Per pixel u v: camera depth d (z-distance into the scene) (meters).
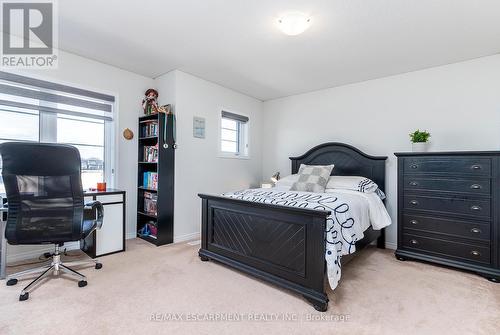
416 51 2.71
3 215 2.15
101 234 2.77
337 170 3.71
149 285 2.11
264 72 3.38
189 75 3.49
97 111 3.18
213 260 2.60
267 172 4.70
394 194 3.33
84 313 1.69
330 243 1.82
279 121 4.55
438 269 2.56
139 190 3.53
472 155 2.44
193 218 3.55
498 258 2.30
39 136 2.78
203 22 2.24
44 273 2.10
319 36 2.44
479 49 2.64
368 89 3.58
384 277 2.35
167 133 3.25
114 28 2.37
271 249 2.13
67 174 1.97
